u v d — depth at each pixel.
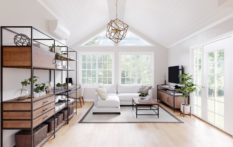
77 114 5.66
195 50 5.53
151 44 8.12
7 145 2.93
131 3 5.48
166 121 4.85
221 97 4.16
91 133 3.93
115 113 5.71
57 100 4.65
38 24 4.07
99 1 5.42
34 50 2.80
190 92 5.42
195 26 4.86
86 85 8.15
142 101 5.53
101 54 8.16
